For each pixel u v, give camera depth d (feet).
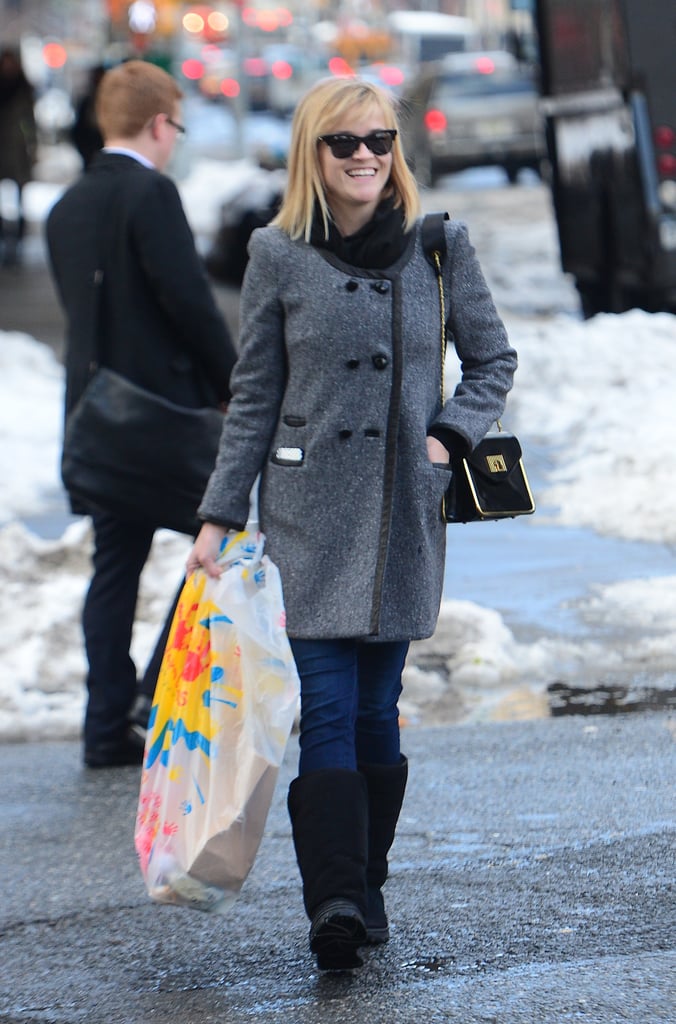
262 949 43.65
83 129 186.80
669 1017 37.19
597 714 63.93
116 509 59.36
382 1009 38.75
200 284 59.52
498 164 347.56
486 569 84.69
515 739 61.26
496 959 41.50
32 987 42.32
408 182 40.73
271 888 48.49
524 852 49.57
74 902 48.49
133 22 332.60
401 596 40.73
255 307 40.52
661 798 53.88
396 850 50.47
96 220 60.18
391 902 46.11
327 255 40.06
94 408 59.31
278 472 40.70
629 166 136.46
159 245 59.16
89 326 60.44
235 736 39.50
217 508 40.78
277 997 40.09
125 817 56.18
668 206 134.82
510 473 41.16
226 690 39.58
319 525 40.37
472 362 41.63
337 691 40.78
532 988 39.37
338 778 40.11
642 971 39.99
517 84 349.82
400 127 43.68
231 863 39.47
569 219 160.76
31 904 48.47
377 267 40.24
